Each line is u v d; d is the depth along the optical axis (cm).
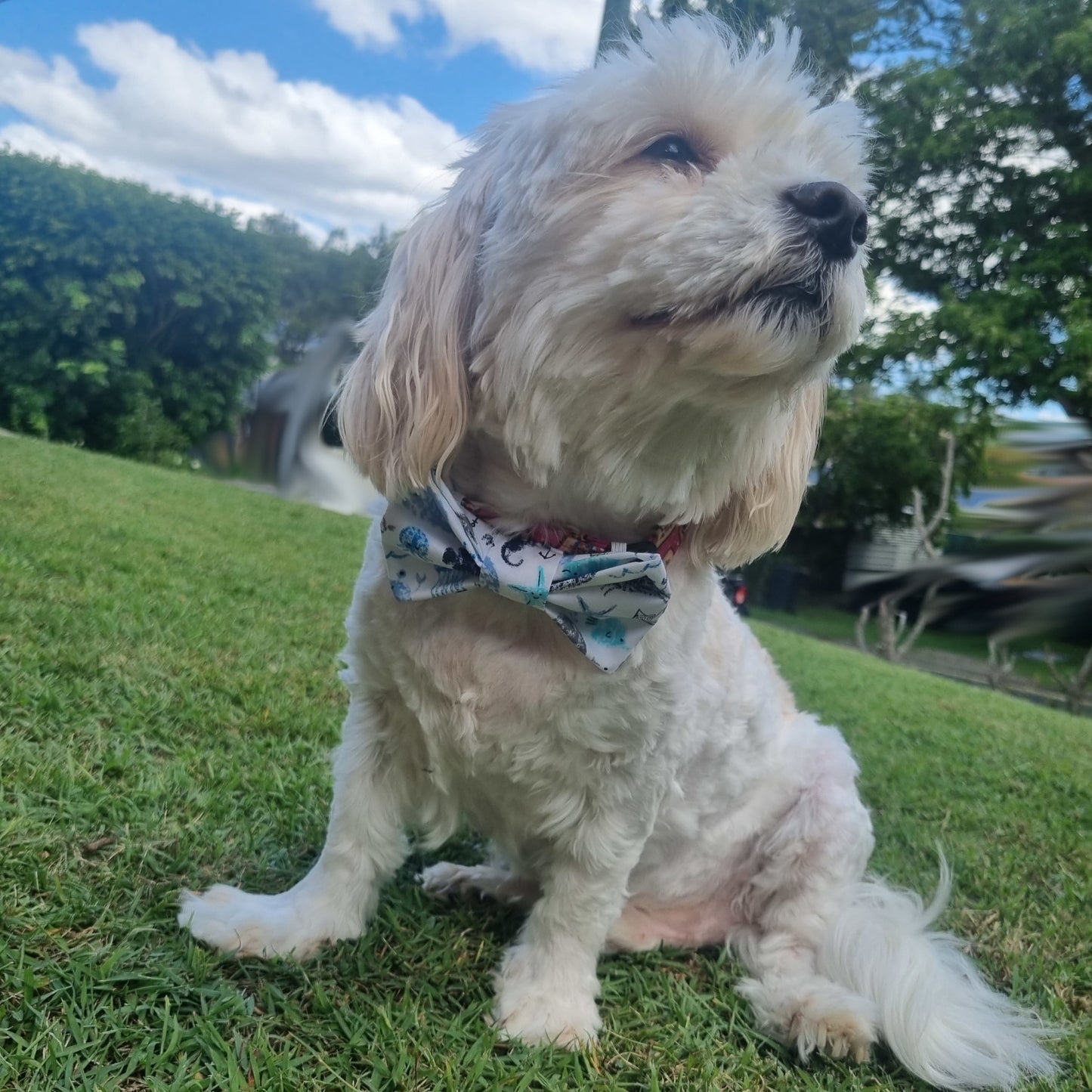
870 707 120
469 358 42
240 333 300
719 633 50
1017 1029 45
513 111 44
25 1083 32
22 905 39
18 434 270
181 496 173
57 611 76
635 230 36
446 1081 36
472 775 42
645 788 42
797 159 39
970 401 286
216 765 56
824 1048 44
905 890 55
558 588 38
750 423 41
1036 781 92
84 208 274
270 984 40
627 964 49
